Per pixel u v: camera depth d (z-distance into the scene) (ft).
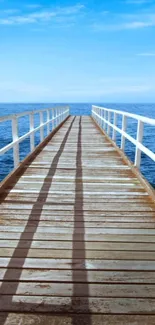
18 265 7.09
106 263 7.23
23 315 5.50
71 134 34.37
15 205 11.01
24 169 16.60
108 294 6.11
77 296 6.04
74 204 11.20
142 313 5.60
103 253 7.70
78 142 27.63
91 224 9.46
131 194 12.46
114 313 5.59
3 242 8.21
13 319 5.41
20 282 6.46
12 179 14.40
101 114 41.37
